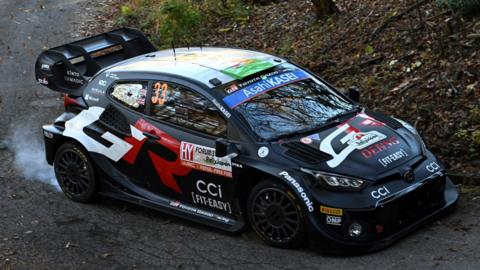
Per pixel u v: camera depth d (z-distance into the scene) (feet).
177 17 44.91
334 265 18.53
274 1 47.60
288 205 19.30
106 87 24.40
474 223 20.03
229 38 43.27
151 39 46.78
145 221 23.08
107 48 29.01
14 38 51.24
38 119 35.22
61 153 25.16
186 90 21.99
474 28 30.45
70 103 25.57
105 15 56.08
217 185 20.94
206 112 21.34
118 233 22.30
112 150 23.68
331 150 19.65
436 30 31.86
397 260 18.42
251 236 20.93
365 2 38.60
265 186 19.65
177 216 22.15
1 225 23.53
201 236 21.43
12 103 37.76
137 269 19.67
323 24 38.68
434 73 29.25
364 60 32.78
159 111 22.52
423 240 19.39
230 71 22.34
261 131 20.44
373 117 21.86
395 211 18.89
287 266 18.76
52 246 21.70
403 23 33.86
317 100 22.09
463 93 27.27
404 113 27.68
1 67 44.57
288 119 20.97
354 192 18.66
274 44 39.81
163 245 21.09
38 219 23.88
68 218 23.80
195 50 25.55
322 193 18.72
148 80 23.08
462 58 29.22
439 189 20.21
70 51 28.50
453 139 25.11
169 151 21.95
